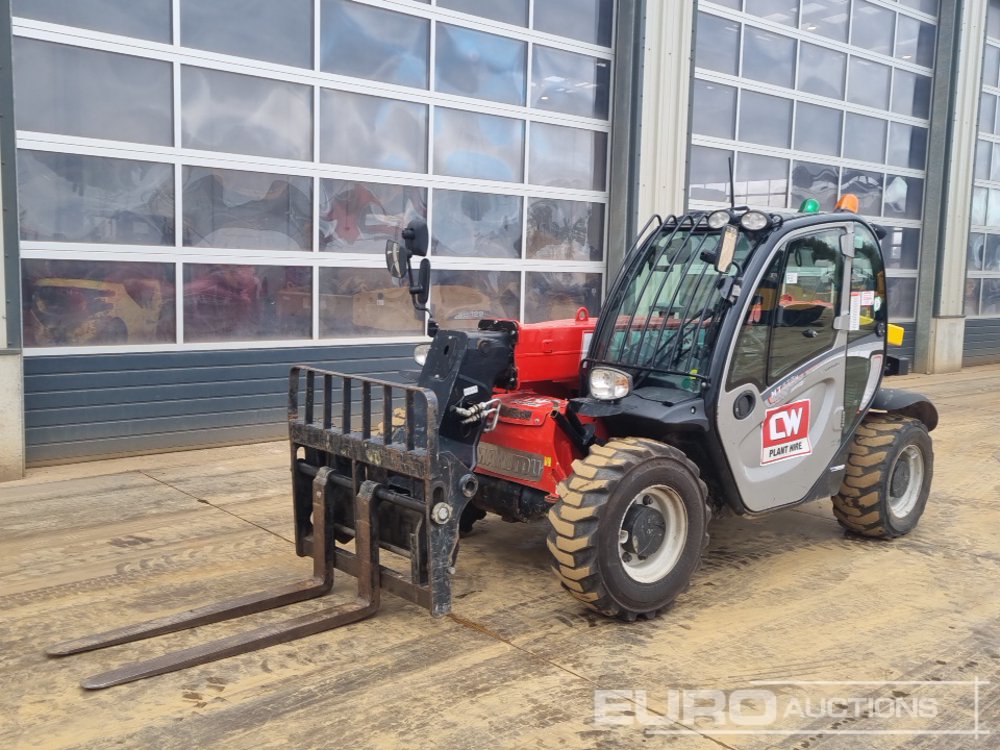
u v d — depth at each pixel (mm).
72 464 6219
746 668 3307
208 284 6746
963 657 3439
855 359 4566
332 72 7230
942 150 12461
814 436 4395
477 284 8289
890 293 12586
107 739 2721
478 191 8195
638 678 3205
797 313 4180
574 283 9055
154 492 5547
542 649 3426
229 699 2979
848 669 3320
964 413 9352
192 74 6566
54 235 6105
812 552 4684
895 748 2791
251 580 4078
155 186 6477
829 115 11203
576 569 3459
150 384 6496
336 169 7309
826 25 10953
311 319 7289
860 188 11844
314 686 3080
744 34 10023
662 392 3914
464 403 3766
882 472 4684
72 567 4219
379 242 7633
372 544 3605
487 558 4461
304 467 3998
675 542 3779
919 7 12141
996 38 13422
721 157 10039
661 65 8906
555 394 4484
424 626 3611
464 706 2969
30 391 6020
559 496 3572
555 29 8547
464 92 8031
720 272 3561
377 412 7488
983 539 4965
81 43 6090
